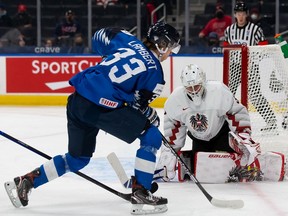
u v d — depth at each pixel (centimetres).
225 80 1084
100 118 781
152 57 787
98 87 771
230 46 1062
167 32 793
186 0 2009
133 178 801
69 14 2070
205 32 2048
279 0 1989
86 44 2088
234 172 948
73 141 812
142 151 792
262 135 1063
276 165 962
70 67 2044
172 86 1997
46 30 2100
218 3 2055
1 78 2061
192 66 899
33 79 2056
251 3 2048
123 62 774
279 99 1056
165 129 956
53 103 2056
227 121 949
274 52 1053
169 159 951
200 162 944
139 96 788
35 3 2189
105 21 2102
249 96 1067
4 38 2103
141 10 2084
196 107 928
